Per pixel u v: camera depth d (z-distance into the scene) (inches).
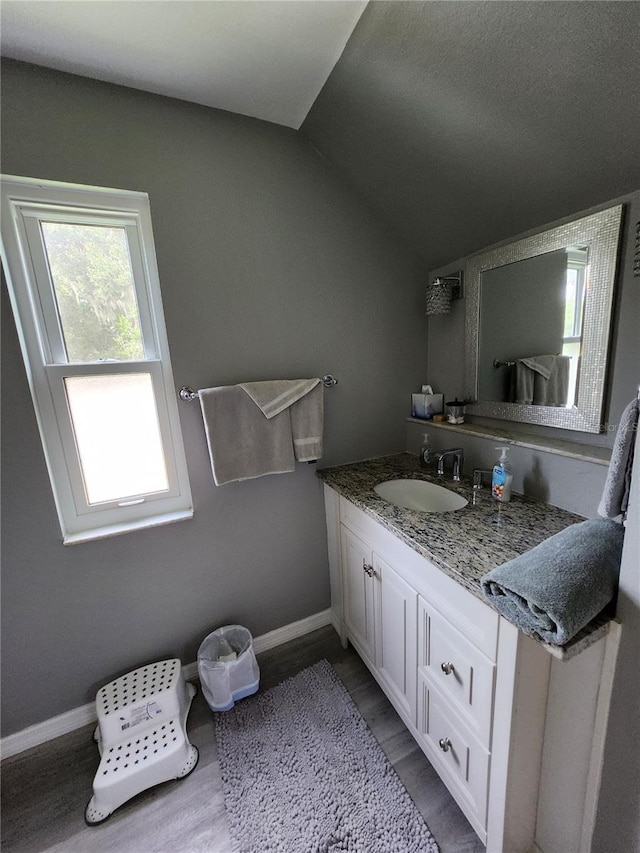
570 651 24.8
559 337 46.5
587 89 30.6
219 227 51.8
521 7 27.7
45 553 49.1
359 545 55.2
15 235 44.6
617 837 29.8
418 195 53.5
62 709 53.3
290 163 55.0
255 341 56.9
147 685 52.3
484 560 35.2
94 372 50.6
